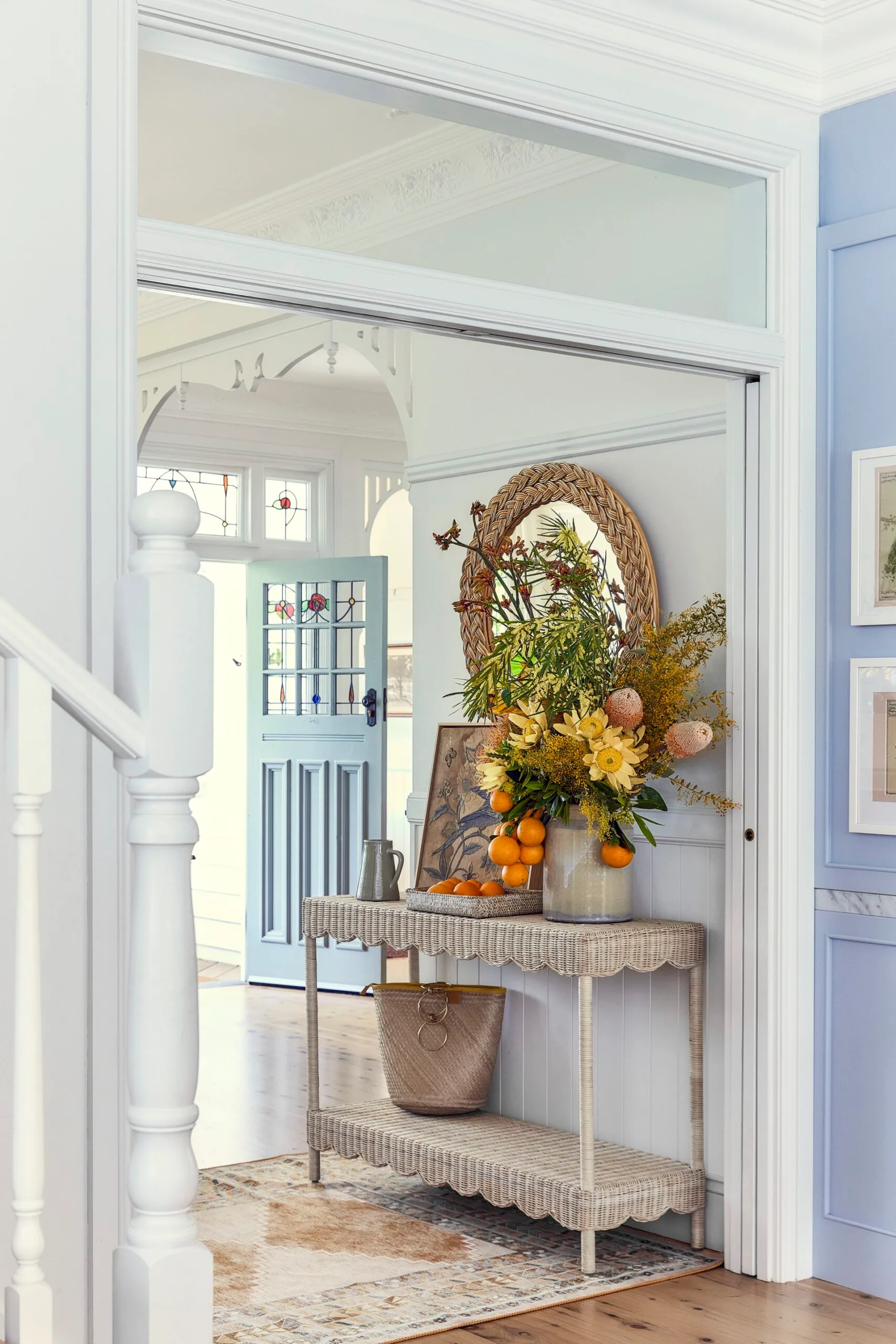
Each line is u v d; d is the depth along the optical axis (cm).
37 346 254
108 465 259
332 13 292
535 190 332
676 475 412
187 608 151
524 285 327
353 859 739
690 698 399
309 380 720
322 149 306
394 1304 346
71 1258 252
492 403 471
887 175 366
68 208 258
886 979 360
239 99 301
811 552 376
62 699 147
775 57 365
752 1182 371
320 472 762
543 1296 351
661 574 416
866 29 361
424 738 503
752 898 373
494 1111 453
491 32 318
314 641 751
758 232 376
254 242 283
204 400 707
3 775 241
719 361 360
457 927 398
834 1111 370
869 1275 360
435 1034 435
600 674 391
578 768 373
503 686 407
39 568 254
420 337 494
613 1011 417
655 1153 405
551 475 444
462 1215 415
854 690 366
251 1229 401
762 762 372
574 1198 363
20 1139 147
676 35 346
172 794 151
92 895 255
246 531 745
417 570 504
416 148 313
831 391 375
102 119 261
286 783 760
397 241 309
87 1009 255
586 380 438
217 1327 330
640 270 352
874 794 362
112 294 261
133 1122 151
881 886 360
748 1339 326
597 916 380
